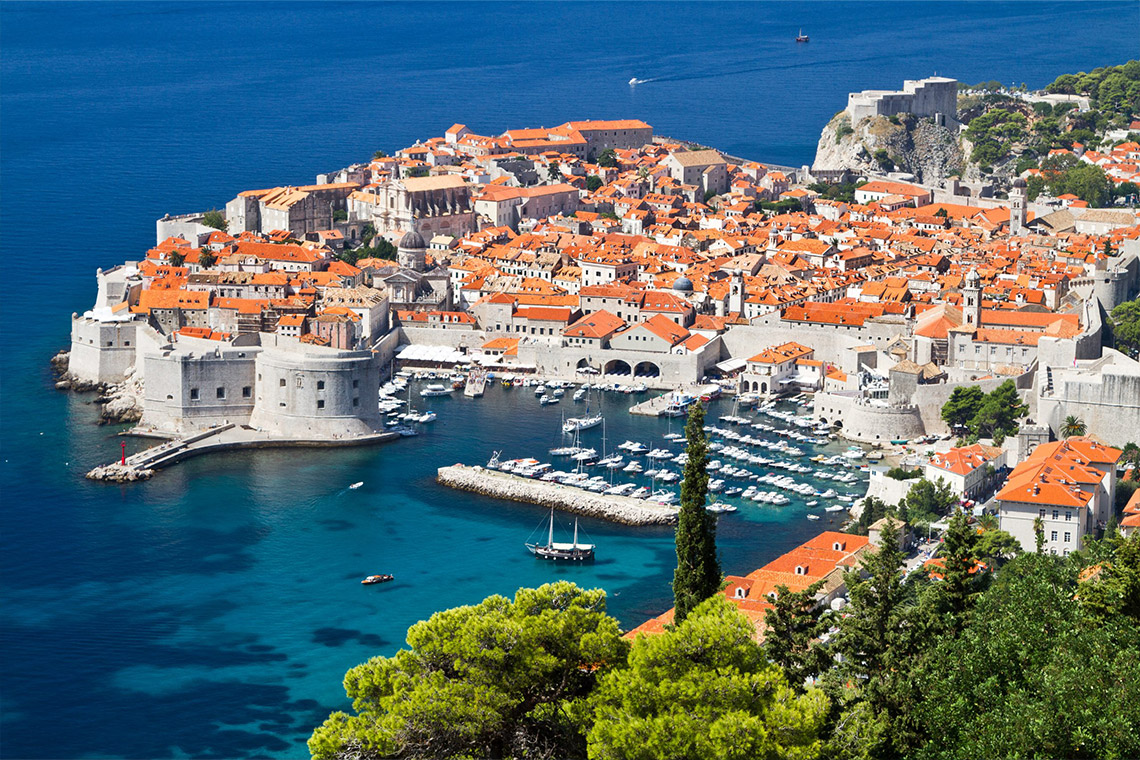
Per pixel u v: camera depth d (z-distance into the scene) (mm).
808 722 194750
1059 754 198000
